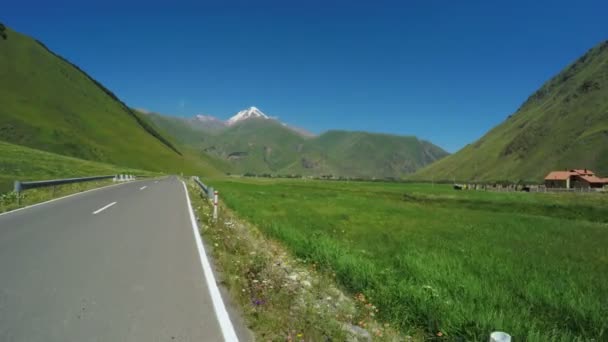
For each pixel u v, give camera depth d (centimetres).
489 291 771
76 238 989
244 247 984
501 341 341
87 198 2102
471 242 1552
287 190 5234
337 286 765
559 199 5019
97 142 13188
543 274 1016
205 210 1686
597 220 3356
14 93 12388
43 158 5100
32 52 15350
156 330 463
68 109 13800
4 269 694
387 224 2047
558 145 17462
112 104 18062
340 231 1708
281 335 468
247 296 590
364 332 524
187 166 16412
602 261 1273
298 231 1432
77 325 467
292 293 629
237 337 455
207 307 543
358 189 6919
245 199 3125
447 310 596
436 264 1018
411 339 533
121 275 679
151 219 1381
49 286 605
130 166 12800
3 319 477
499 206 4131
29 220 1264
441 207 3703
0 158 4003
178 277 680
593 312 678
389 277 786
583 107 18675
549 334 570
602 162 14412
